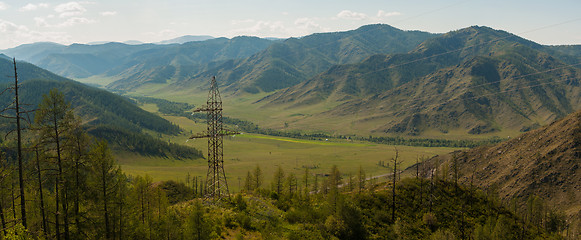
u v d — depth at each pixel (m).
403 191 81.00
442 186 88.38
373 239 61.09
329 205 69.38
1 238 34.28
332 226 61.34
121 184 42.91
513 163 172.75
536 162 161.75
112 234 42.75
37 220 41.16
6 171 37.00
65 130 38.03
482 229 70.12
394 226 65.19
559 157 157.75
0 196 39.06
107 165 40.78
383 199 76.75
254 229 60.62
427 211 75.31
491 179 173.00
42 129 36.69
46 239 37.72
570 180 146.75
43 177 37.84
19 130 36.06
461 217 76.00
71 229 39.84
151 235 49.19
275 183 122.25
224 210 68.62
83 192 39.31
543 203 115.44
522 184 156.12
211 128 87.38
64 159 38.50
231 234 56.69
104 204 40.72
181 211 64.06
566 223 125.00
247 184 137.88
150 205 63.28
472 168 189.38
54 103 37.44
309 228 63.06
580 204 135.12
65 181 38.06
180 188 125.31
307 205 74.19
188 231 48.88
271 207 76.50
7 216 40.53
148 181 63.47
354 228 61.84
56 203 38.88
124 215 43.94
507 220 80.69
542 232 84.38
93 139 41.06
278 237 56.22
